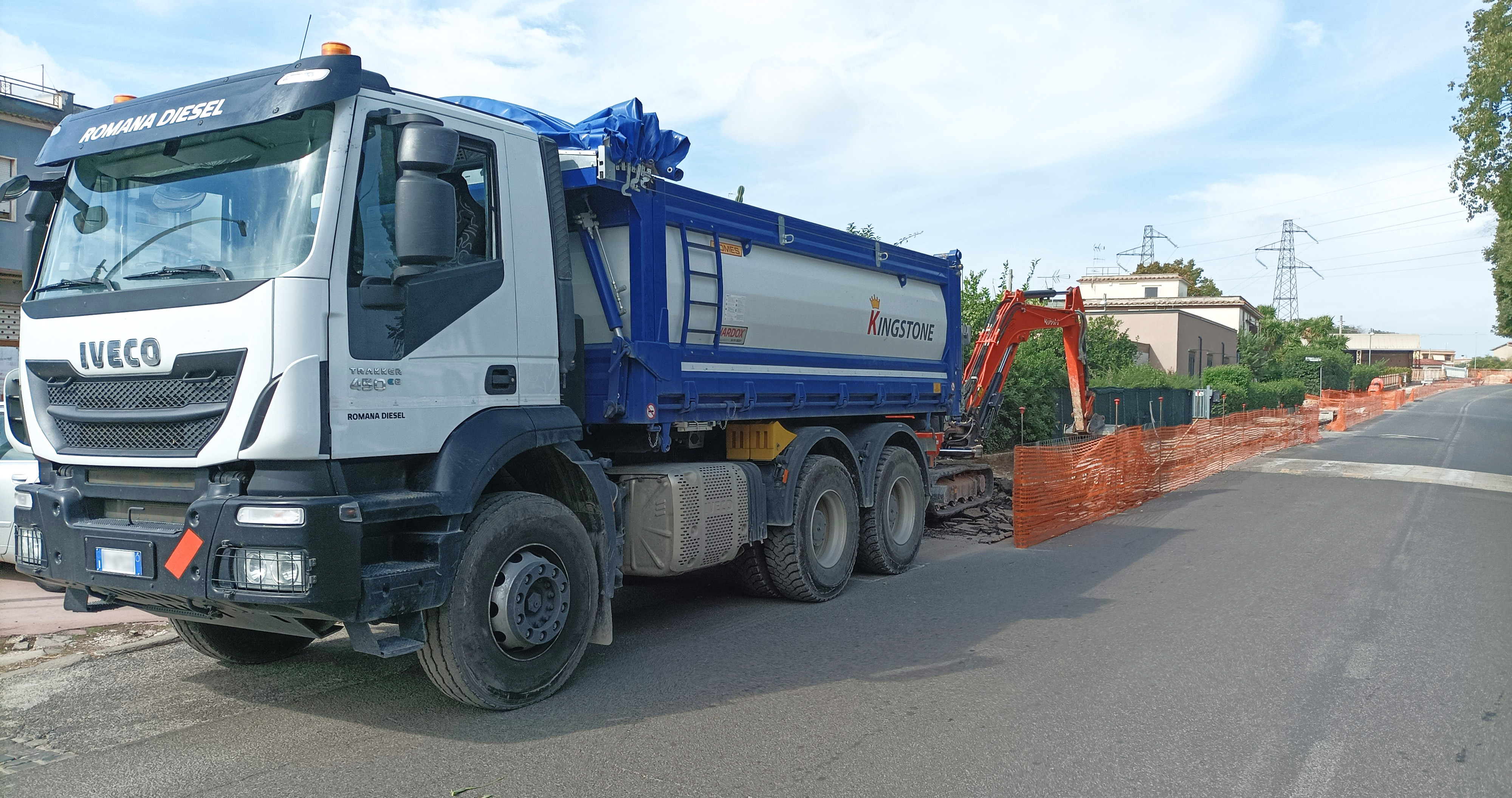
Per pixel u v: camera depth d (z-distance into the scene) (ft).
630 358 18.71
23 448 15.17
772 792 12.08
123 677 16.96
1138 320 133.28
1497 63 58.95
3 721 14.66
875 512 26.73
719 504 20.43
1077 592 24.86
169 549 12.78
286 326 12.48
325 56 13.23
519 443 15.39
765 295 22.58
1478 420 128.88
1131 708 15.46
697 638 20.08
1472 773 12.92
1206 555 30.37
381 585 12.96
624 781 12.39
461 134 15.12
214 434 12.73
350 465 13.26
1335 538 33.53
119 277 14.02
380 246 13.78
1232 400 106.01
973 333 63.21
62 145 15.05
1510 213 63.67
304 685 16.47
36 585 23.91
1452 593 24.41
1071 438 44.37
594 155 17.99
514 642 15.17
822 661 18.22
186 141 14.03
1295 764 13.20
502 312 15.58
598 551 17.13
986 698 15.96
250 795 11.88
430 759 13.09
